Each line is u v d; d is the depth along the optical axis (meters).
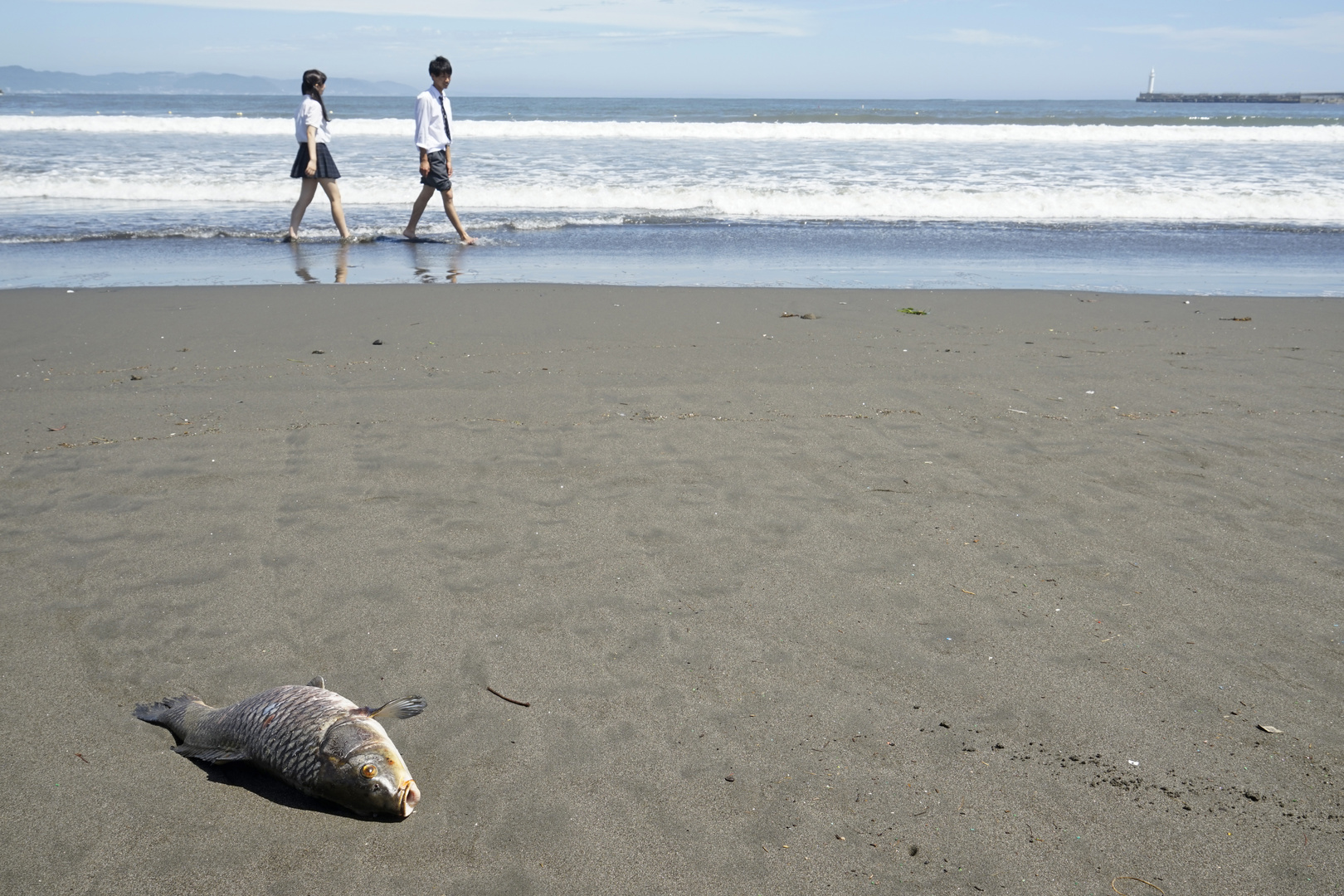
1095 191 15.19
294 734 2.36
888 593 3.52
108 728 2.66
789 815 2.37
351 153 19.52
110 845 2.22
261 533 3.92
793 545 3.89
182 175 15.72
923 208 14.96
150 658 3.02
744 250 11.80
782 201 14.99
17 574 3.54
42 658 3.00
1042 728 2.73
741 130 26.27
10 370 6.15
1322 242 12.88
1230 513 4.26
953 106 96.12
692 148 22.16
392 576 3.58
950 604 3.45
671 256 11.27
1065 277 10.43
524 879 2.14
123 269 9.88
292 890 2.09
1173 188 15.83
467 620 3.28
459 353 6.72
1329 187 16.19
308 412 5.44
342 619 3.27
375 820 2.32
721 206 15.05
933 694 2.90
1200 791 2.48
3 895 2.06
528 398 5.74
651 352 6.82
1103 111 74.88
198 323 7.43
